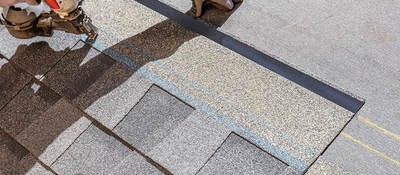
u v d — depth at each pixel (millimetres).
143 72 4059
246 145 3613
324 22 4164
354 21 4125
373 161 3551
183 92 3912
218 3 4266
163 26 4270
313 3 4258
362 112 3742
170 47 4145
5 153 3951
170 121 3801
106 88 4035
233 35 4242
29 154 3896
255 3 4348
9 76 4285
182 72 4008
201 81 3939
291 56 4062
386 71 3875
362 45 4012
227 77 3922
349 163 3562
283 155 3537
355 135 3652
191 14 4418
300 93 3764
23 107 4098
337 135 3635
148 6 4555
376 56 3947
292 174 3465
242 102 3789
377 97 3781
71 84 4117
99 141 3832
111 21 4383
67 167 3766
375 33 4043
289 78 3980
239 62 3979
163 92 3945
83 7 4504
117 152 3760
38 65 4277
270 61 4078
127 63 4133
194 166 3590
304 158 3508
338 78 3910
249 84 3861
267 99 3775
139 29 4293
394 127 3652
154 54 4137
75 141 3861
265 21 4254
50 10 4133
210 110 3795
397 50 3949
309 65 4000
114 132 3830
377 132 3648
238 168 3537
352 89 3850
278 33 4184
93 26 4281
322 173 3447
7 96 4184
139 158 3709
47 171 3795
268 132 3637
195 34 4172
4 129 4023
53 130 3938
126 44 4230
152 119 3836
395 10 4117
